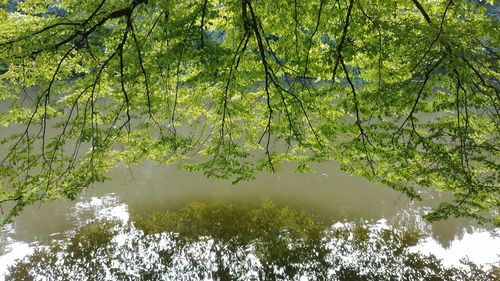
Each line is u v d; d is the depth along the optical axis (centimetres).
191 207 1555
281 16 895
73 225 1391
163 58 769
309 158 1036
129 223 1402
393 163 905
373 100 838
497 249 1156
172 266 1103
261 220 1411
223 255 1161
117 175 1988
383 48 816
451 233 1270
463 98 764
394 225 1353
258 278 1040
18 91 916
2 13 859
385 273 1047
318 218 1430
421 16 941
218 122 1045
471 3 735
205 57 786
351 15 834
